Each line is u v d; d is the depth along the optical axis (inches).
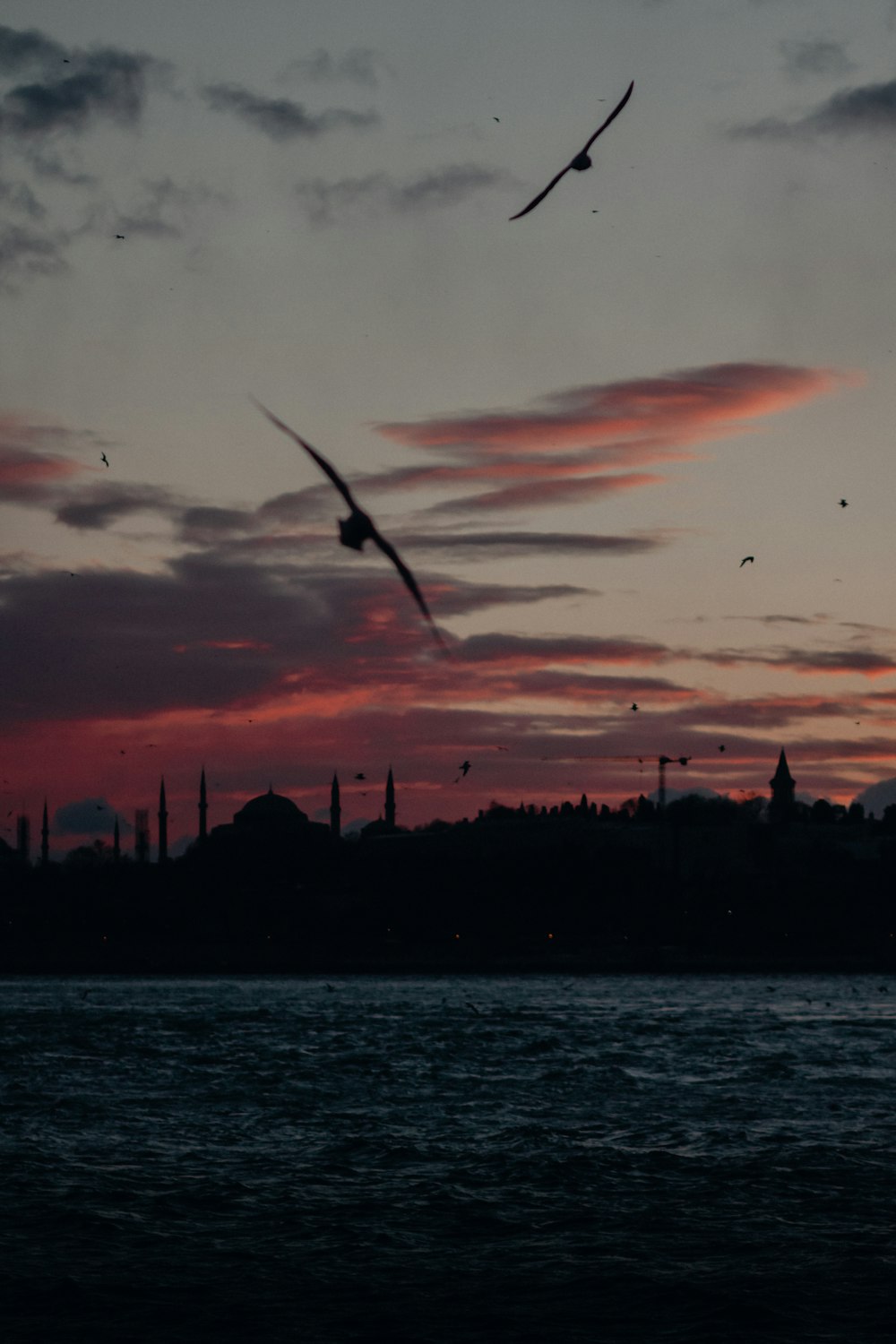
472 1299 1568.7
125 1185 2116.1
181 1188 2102.6
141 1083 3395.7
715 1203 2006.6
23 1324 1491.1
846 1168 2236.7
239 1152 2409.0
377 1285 1624.0
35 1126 2696.9
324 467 601.9
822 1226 1878.7
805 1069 3730.3
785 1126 2691.9
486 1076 3567.9
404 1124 2731.3
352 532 594.2
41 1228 1860.2
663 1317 1513.3
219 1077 3540.8
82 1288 1601.9
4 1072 3639.3
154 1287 1614.2
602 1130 2645.2
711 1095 3179.1
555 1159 2308.1
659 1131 2628.0
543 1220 1913.1
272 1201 2023.9
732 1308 1531.7
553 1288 1610.5
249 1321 1501.0
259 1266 1696.6
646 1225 1888.5
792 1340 1440.7
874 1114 2871.6
